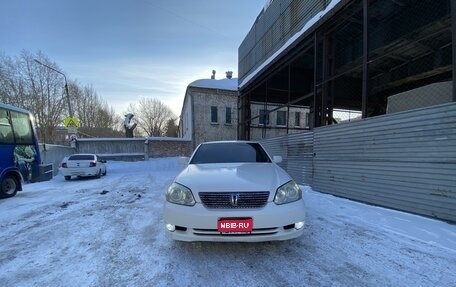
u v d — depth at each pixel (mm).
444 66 9617
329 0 8336
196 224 3254
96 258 3547
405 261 3283
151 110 64875
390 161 5688
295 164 9664
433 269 3072
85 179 14906
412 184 5191
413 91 6441
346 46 11008
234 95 26531
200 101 25672
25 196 8969
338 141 7324
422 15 7930
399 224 4598
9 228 5059
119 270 3193
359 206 6016
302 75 14688
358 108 15758
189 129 27328
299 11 10070
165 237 4285
